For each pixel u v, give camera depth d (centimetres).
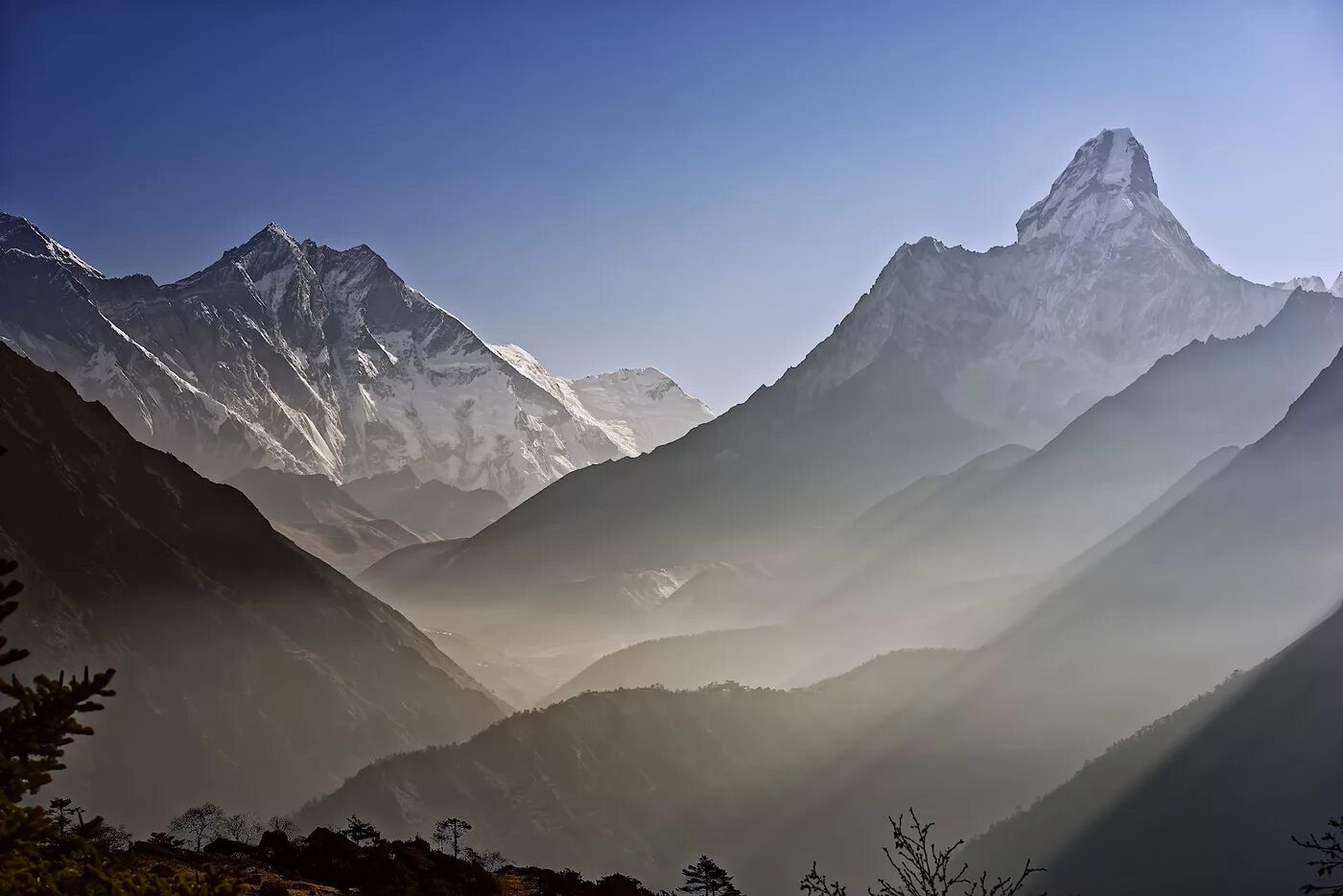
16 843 1828
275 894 4594
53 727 1838
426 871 5391
